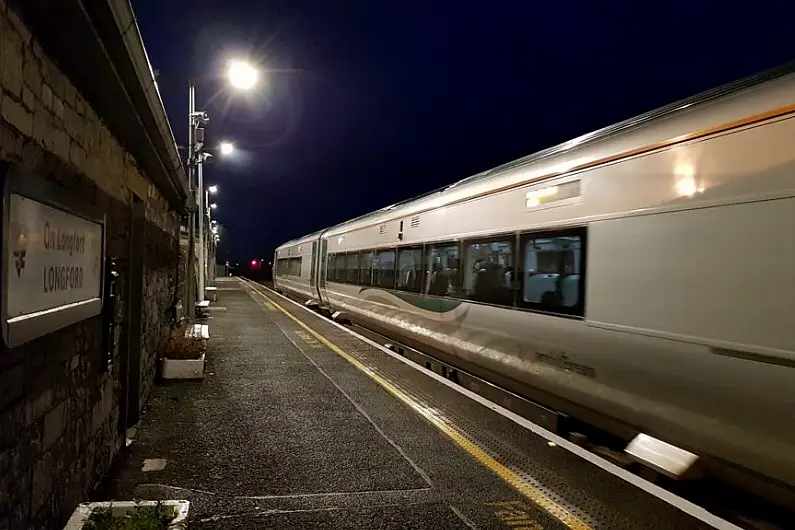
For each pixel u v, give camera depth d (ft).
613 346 16.01
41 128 8.97
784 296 11.32
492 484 14.80
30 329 8.04
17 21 7.88
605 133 18.26
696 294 13.29
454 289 27.55
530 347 20.58
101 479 14.01
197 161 46.24
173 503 12.00
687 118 14.35
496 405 22.74
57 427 10.11
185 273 46.93
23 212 7.80
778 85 12.22
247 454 16.72
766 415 11.80
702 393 13.24
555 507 13.53
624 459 17.33
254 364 31.17
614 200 16.35
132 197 17.71
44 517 9.51
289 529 12.14
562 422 19.93
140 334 19.56
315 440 18.11
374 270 43.34
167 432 18.65
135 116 13.33
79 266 10.83
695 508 13.55
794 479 11.50
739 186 12.47
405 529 12.29
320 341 40.57
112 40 9.89
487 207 24.61
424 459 16.56
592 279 16.98
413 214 35.04
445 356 29.89
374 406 22.38
